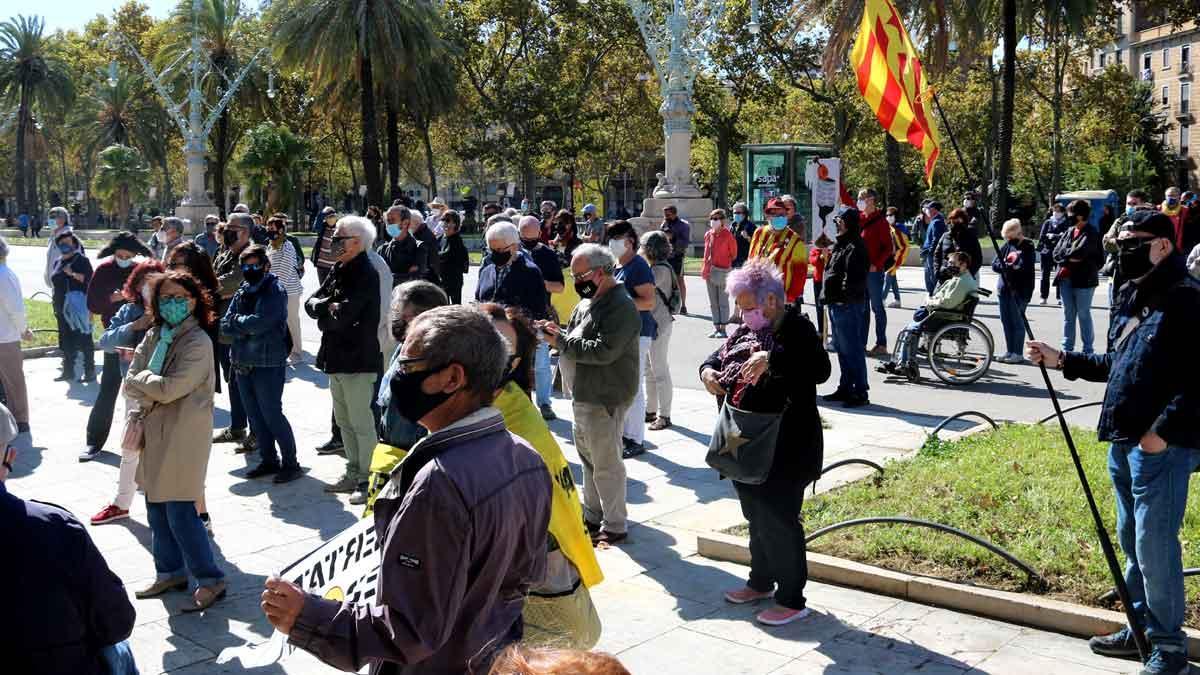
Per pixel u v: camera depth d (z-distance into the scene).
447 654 2.73
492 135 60.59
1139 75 80.31
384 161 61.25
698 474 8.16
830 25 34.09
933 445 7.98
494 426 2.81
